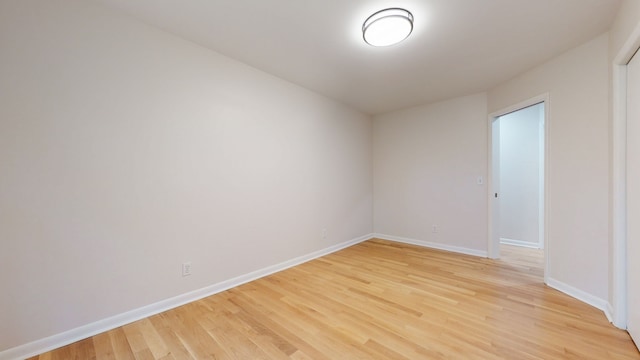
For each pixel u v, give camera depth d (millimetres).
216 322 1943
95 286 1811
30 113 1577
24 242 1564
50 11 1643
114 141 1887
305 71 2885
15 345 1534
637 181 1641
